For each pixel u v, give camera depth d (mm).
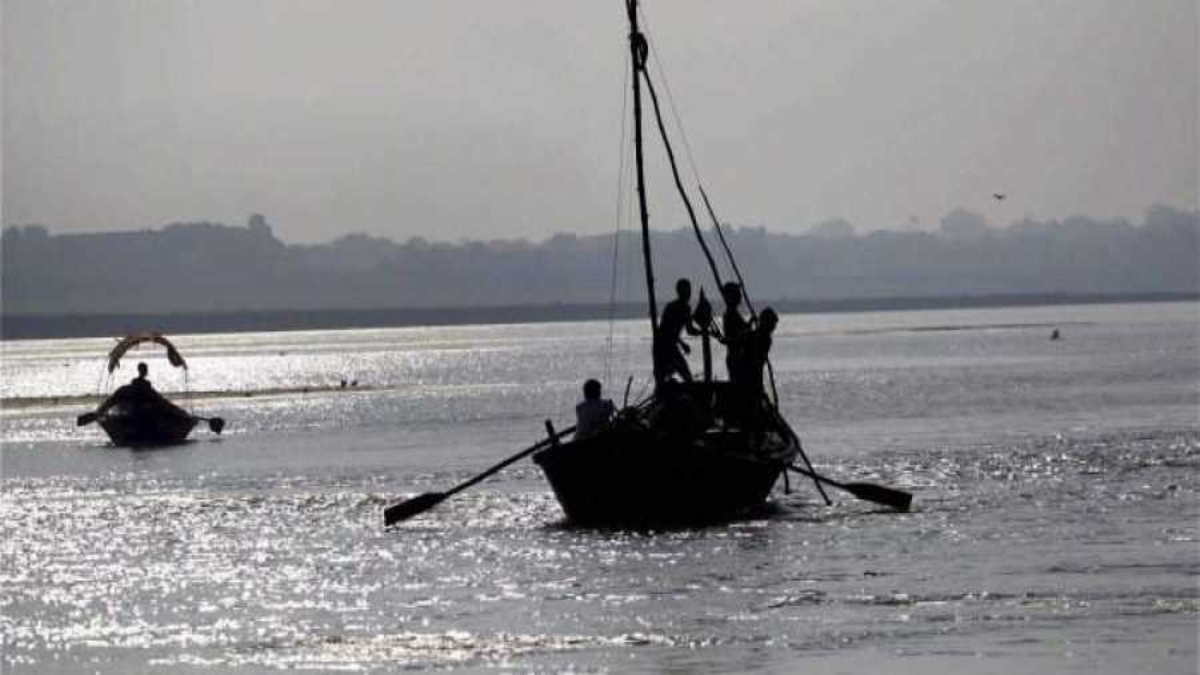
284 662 102125
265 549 146375
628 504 149375
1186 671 94188
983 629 105188
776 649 101750
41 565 139750
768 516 156500
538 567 132250
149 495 193375
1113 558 128500
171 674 100062
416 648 104750
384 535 152875
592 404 156375
